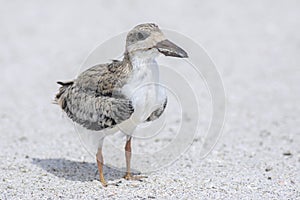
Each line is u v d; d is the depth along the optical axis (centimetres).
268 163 1283
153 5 2933
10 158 1295
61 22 2714
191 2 2983
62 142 1441
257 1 3002
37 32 2594
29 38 2520
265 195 1077
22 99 1848
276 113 1716
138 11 2842
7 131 1541
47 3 2980
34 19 2756
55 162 1277
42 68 2172
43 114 1705
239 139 1484
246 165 1269
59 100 1180
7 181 1137
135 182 1139
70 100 1139
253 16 2780
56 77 2067
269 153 1367
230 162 1290
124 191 1085
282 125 1608
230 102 1816
